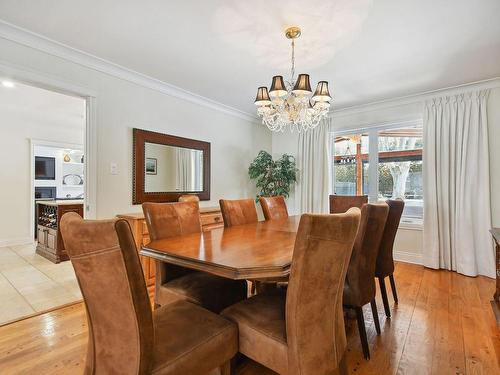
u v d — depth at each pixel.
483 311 2.39
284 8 2.03
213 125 4.32
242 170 4.88
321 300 1.17
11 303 2.52
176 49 2.65
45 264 3.70
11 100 4.18
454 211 3.54
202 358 1.12
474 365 1.67
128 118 3.20
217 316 1.33
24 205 4.97
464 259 3.39
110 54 2.75
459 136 3.49
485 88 3.38
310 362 1.14
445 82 3.40
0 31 2.25
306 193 4.77
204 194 4.12
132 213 3.16
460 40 2.46
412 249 3.94
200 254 1.42
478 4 1.97
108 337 1.03
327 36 2.40
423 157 3.77
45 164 6.20
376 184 4.30
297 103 2.34
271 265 1.23
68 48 2.61
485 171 3.33
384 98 4.01
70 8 2.05
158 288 1.88
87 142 2.87
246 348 1.28
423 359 1.74
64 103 4.32
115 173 3.07
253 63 2.93
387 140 4.23
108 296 0.97
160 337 1.13
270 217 3.00
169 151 3.65
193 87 3.63
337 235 1.13
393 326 2.14
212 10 2.06
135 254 0.94
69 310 2.40
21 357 1.74
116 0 1.96
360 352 1.81
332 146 4.73
